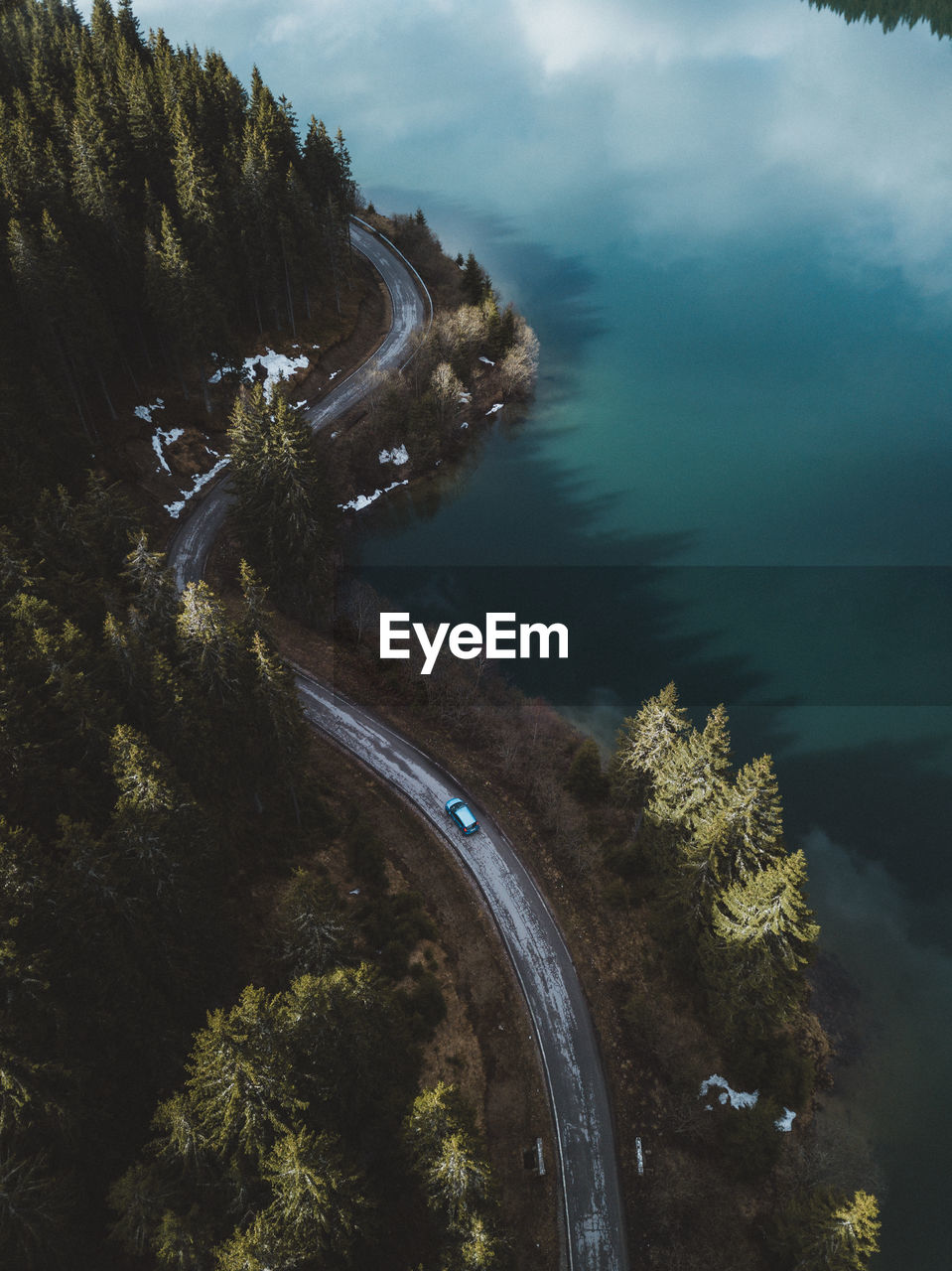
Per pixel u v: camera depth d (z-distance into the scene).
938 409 121.44
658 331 138.38
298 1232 29.59
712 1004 49.78
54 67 105.06
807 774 73.25
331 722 66.50
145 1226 30.03
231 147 97.31
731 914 45.88
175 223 89.38
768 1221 44.38
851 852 66.81
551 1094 48.06
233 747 50.41
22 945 32.16
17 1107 29.31
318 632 74.56
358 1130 36.84
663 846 52.72
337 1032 33.59
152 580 50.94
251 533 71.50
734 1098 48.84
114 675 45.25
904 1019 55.91
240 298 97.69
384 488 98.38
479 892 56.78
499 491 104.38
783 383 126.88
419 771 63.72
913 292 149.00
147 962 38.06
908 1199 47.47
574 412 119.44
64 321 73.56
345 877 54.97
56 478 69.06
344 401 100.94
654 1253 42.97
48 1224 30.55
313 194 107.56
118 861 36.78
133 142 90.88
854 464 111.94
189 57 106.56
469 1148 32.38
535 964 53.50
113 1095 35.94
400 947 50.91
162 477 84.25
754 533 100.19
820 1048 53.53
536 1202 44.06
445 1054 47.72
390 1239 37.03
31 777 39.38
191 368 91.62
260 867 52.31
